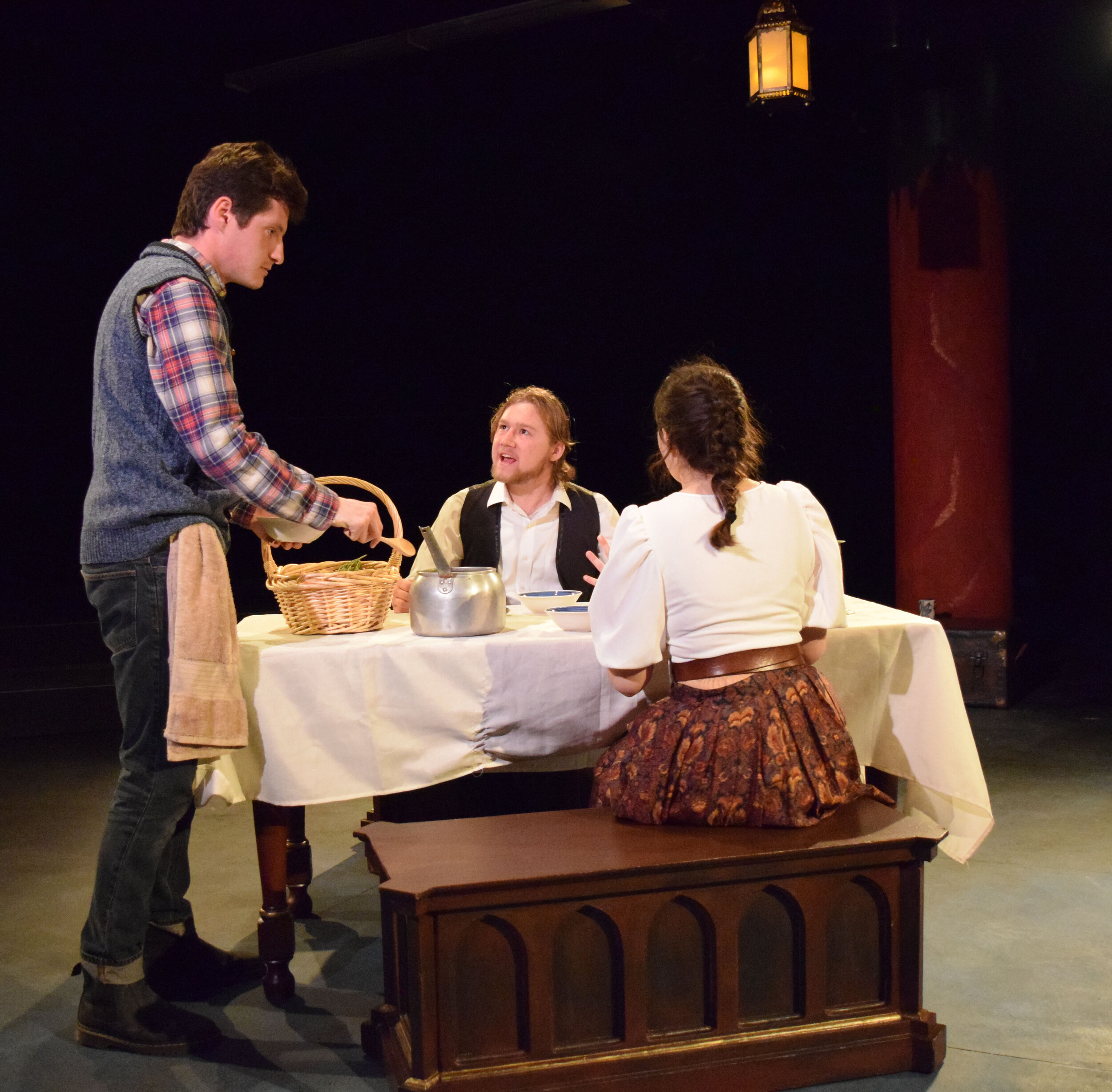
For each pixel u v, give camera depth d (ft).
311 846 11.21
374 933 8.93
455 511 9.67
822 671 7.57
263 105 22.74
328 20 18.01
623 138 25.73
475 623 7.45
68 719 16.49
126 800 6.93
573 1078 6.07
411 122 24.61
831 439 29.22
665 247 28.14
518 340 29.09
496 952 6.02
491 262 28.07
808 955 6.41
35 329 25.12
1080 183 25.81
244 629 8.04
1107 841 10.62
